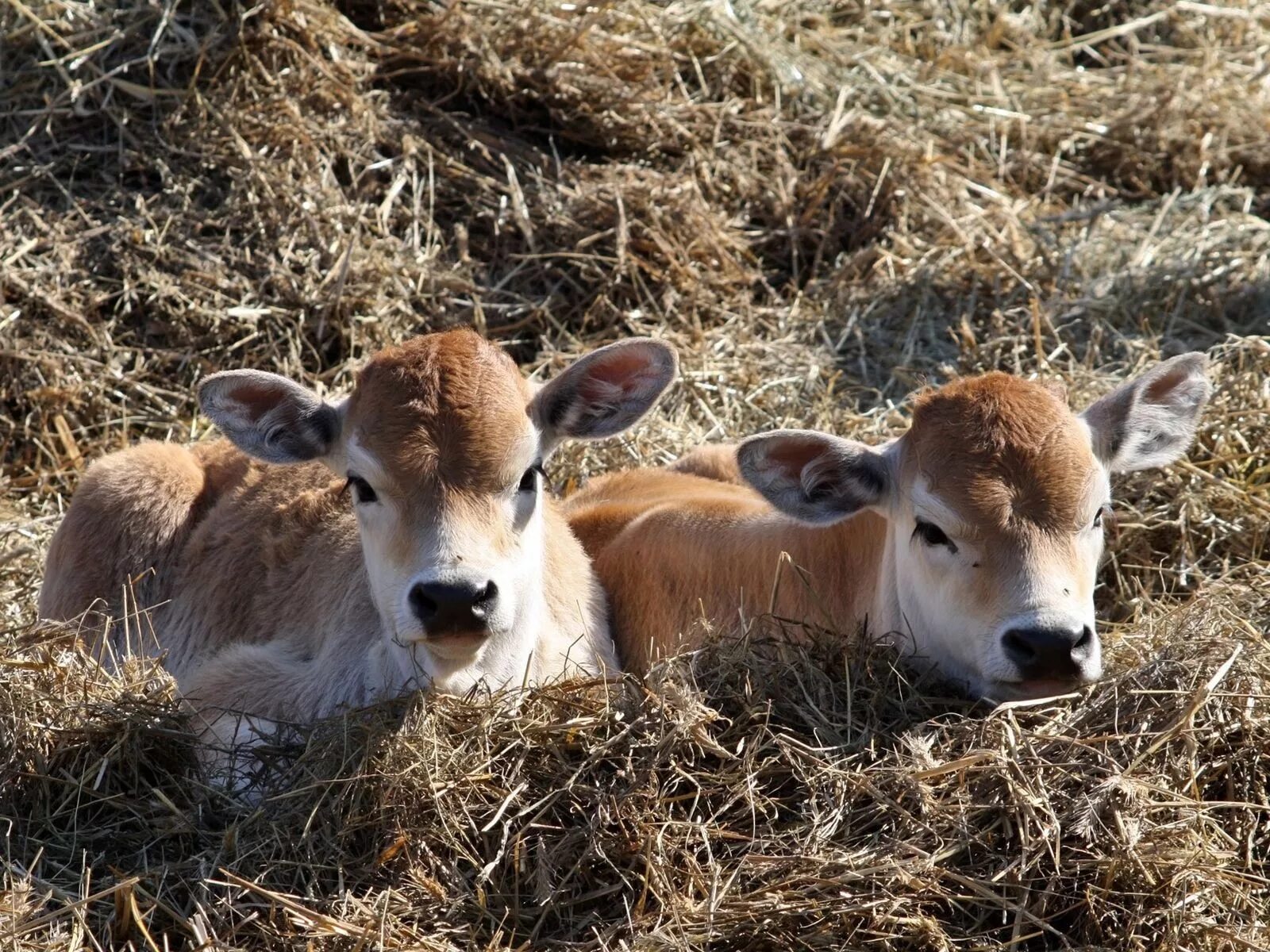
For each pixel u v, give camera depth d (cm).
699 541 809
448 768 630
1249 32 1446
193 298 1043
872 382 1058
